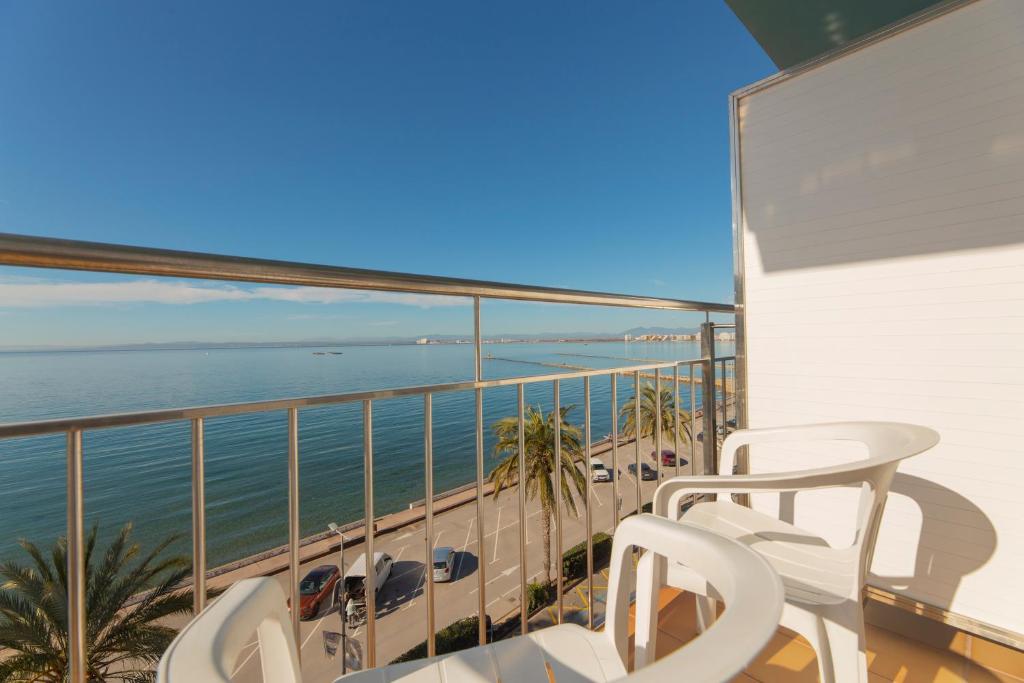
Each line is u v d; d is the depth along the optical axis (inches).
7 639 213.9
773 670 50.0
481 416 48.6
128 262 27.6
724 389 82.0
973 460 56.4
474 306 48.1
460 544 673.0
